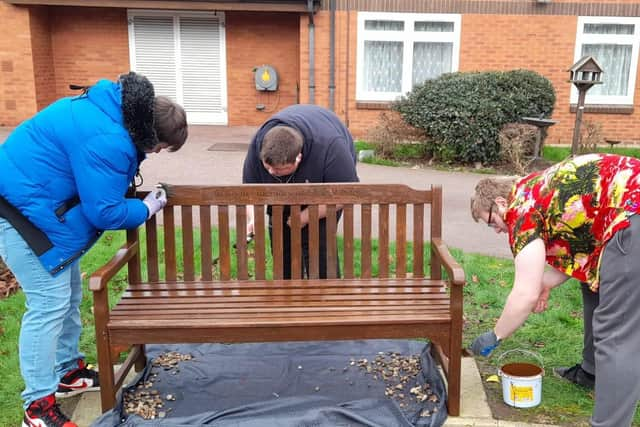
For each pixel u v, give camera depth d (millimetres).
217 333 3016
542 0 12023
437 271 3602
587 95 12484
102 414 3068
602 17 12156
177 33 13789
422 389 3322
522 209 2738
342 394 3303
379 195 3559
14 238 2783
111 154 2717
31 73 12914
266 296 3377
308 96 12656
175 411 3176
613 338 2551
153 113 2787
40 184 2730
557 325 4070
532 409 3189
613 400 2564
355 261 5340
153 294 3406
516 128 9812
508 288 4707
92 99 2766
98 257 5367
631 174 2535
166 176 9039
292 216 3578
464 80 10242
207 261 3582
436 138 10320
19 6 12633
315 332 3041
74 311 3301
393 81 12672
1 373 3518
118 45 13812
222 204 3504
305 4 12117
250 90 14078
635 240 2465
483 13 12203
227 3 12305
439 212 3574
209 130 13602
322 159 3654
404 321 3037
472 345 2967
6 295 4602
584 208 2631
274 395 3314
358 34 12320
